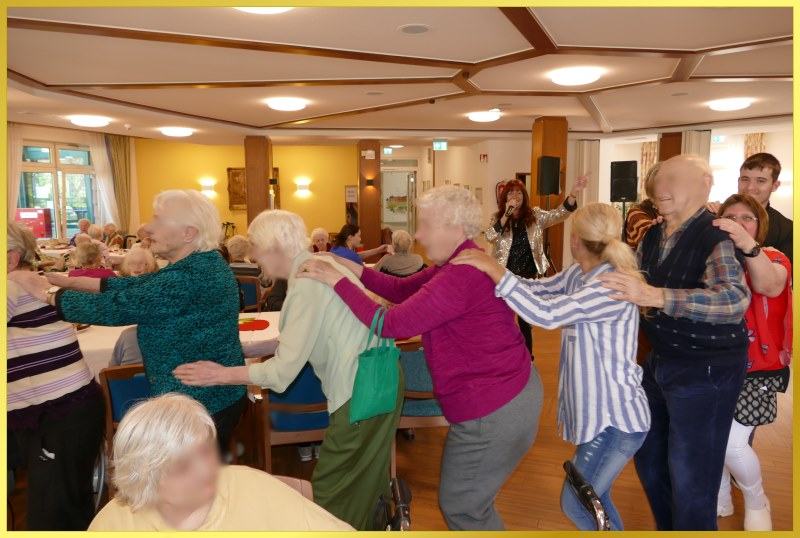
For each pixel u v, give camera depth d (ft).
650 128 31.94
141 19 12.42
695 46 14.87
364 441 6.37
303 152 45.85
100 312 5.90
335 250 14.06
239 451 10.44
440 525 8.86
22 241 6.44
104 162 40.63
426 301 5.65
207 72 17.81
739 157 41.29
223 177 45.01
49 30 13.04
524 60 16.24
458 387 5.91
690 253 6.48
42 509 6.53
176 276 6.04
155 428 3.68
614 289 5.80
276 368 5.98
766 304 7.58
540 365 17.75
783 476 10.17
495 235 16.46
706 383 6.34
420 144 39.68
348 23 12.73
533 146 28.84
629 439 6.20
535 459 11.02
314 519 4.02
